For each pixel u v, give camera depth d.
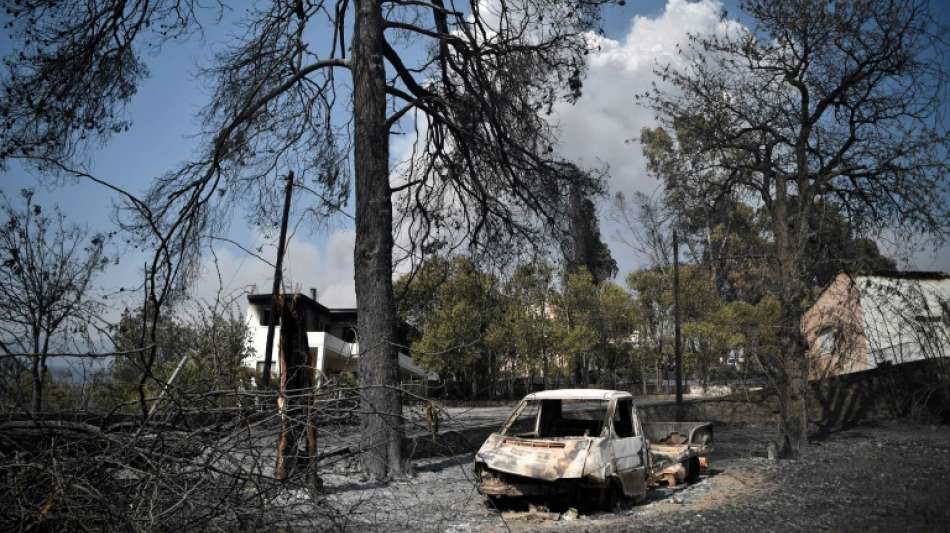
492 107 15.90
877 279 22.02
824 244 18.64
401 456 11.68
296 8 16.67
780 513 7.61
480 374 41.50
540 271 19.06
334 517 6.35
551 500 8.69
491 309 21.84
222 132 15.52
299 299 10.16
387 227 13.59
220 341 10.96
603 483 8.24
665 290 41.53
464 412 8.85
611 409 9.41
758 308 23.59
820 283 20.53
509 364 44.28
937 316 22.67
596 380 51.19
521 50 15.95
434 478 11.61
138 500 5.51
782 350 16.41
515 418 9.87
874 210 18.33
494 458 8.66
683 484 10.92
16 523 5.11
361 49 14.22
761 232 20.62
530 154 16.31
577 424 10.30
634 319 44.06
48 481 5.48
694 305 31.80
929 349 22.94
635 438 9.51
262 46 16.45
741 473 12.12
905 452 14.18
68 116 13.62
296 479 6.25
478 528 7.48
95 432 5.99
